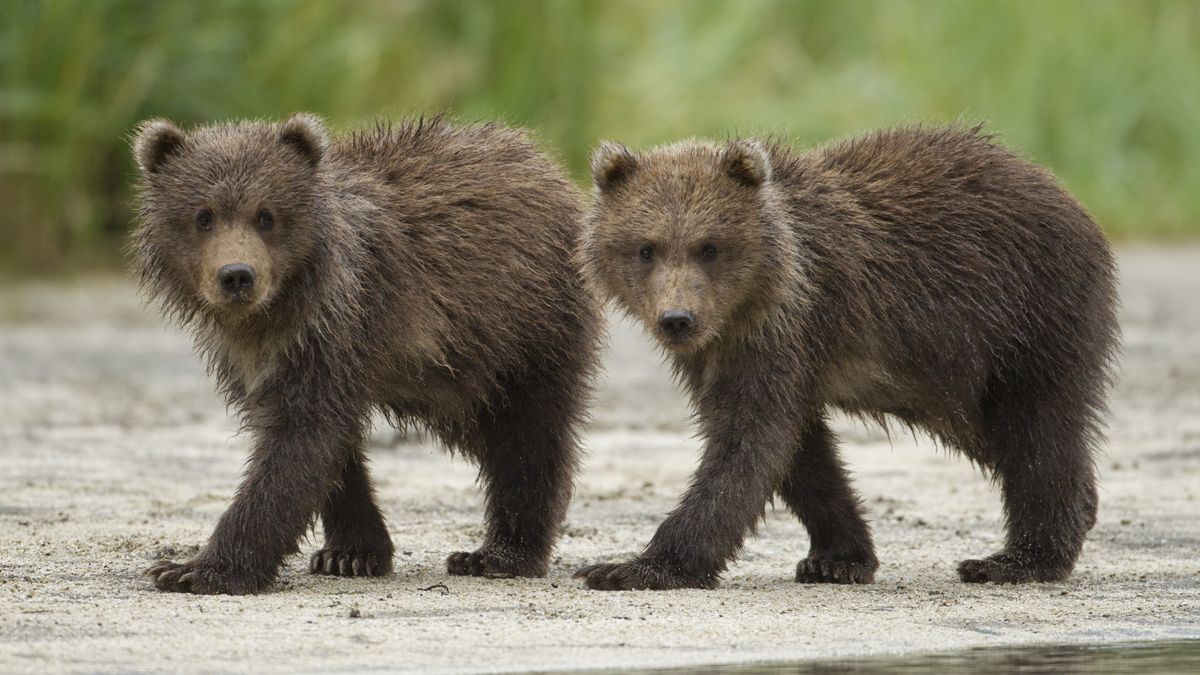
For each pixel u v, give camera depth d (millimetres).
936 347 12836
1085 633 10430
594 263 12828
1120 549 13547
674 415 20172
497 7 32406
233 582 11367
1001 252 12930
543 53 32656
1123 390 21547
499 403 13008
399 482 16156
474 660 9461
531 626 10305
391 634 9984
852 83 39531
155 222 11922
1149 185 43469
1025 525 12828
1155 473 16594
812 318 12477
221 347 12102
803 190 12812
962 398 13016
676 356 12828
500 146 13391
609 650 9773
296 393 11773
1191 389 21484
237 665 9234
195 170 11742
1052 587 12211
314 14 31000
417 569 12750
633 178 12828
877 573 12805
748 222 12336
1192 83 44438
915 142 13398
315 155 11891
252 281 11336
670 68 36188
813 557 12672
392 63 31703
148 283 12242
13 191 29562
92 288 29375
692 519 12062
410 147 13031
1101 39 43312
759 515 12258
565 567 12984
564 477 13125
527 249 12969
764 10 40469
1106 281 13305
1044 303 12945
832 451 12984
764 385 12320
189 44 29938
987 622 10727
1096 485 13758
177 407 19969
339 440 11844
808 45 41844
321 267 11797
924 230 12898
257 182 11641
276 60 30594
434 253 12500
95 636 9750
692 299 12109
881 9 41438
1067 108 42219
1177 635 10398
